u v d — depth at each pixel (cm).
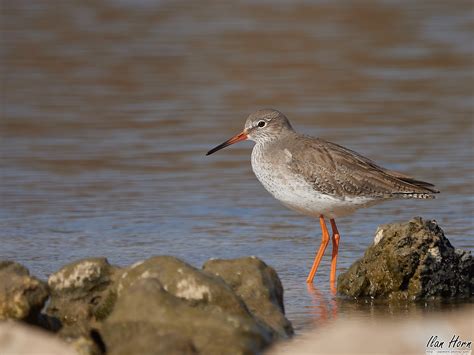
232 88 2616
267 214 1717
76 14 3350
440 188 1838
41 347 884
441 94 2555
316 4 3488
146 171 1995
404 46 3006
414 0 3531
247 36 3120
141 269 1044
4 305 1009
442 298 1275
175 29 3191
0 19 3250
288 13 3384
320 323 1157
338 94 2562
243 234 1590
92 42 3041
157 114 2409
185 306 975
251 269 1116
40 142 2200
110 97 2558
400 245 1273
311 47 2998
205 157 2105
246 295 1091
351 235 1587
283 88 2611
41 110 2445
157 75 2747
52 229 1616
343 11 3406
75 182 1914
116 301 1048
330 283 1351
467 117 2350
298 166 1398
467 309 1215
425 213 1702
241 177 1962
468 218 1658
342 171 1386
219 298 1002
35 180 1927
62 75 2750
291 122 2305
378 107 2441
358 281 1288
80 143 2192
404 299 1270
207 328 956
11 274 1038
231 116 2375
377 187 1389
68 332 993
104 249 1488
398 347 981
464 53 2931
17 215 1700
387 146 2116
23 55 2914
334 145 1439
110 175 1966
